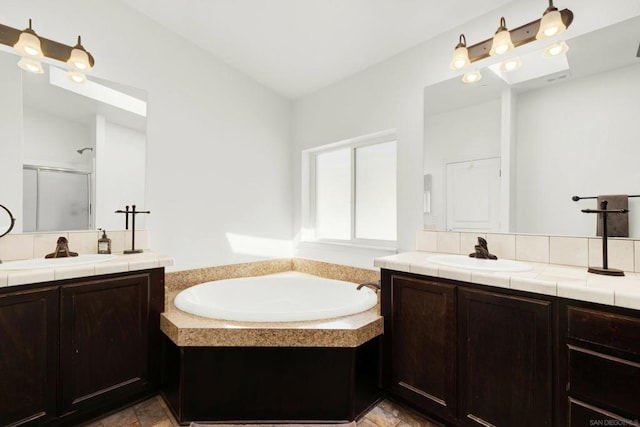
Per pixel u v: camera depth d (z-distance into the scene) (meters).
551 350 1.23
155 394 1.90
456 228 2.08
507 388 1.35
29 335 1.44
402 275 1.75
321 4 2.08
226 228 2.81
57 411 1.51
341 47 2.46
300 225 3.30
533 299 1.28
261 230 3.09
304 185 3.30
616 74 1.53
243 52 2.67
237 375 1.63
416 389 1.67
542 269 1.55
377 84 2.58
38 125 1.94
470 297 1.47
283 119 3.29
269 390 1.63
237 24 2.35
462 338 1.50
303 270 3.18
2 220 1.82
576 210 1.63
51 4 1.95
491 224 1.93
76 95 2.07
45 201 1.96
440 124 2.17
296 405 1.63
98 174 2.15
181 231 2.53
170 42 2.47
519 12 1.82
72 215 2.05
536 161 1.76
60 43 1.89
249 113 2.99
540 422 1.25
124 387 1.72
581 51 1.63
